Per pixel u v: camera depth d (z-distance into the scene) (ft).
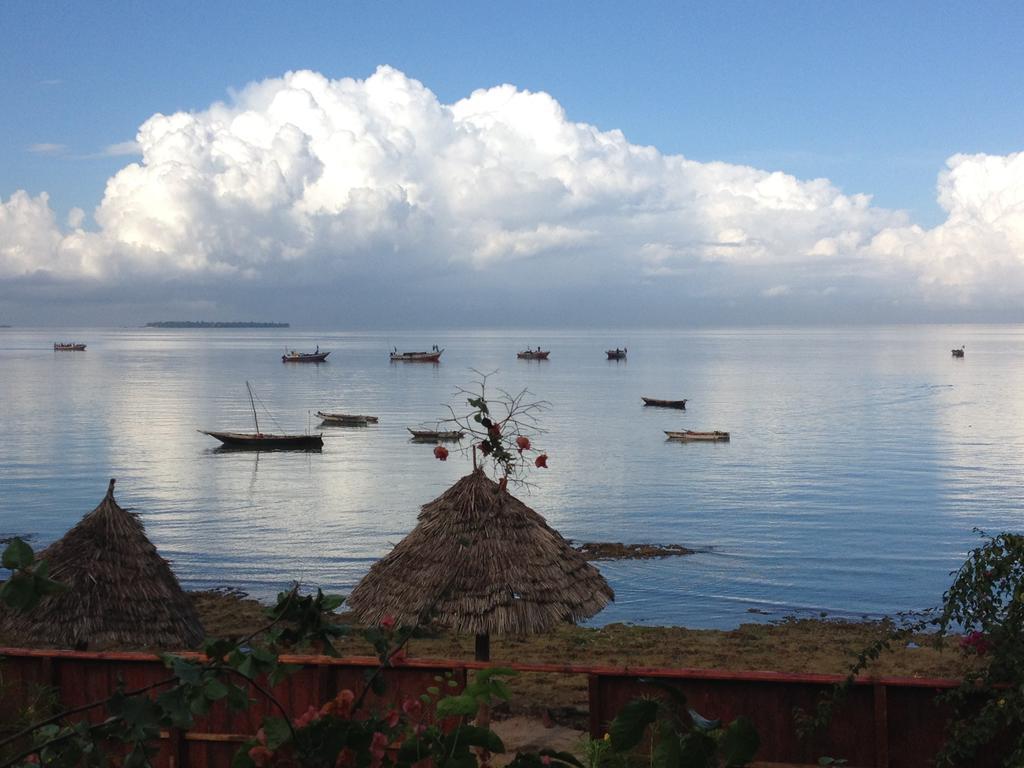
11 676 25.96
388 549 113.29
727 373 482.28
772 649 64.49
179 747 24.95
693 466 179.01
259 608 81.82
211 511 138.21
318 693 24.77
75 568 45.44
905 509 135.33
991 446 202.28
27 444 212.43
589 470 174.29
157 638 45.57
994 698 23.20
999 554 25.23
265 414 284.20
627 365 570.46
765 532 120.67
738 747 13.69
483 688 14.82
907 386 381.19
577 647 62.90
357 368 547.08
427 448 209.46
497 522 40.93
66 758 12.25
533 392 364.38
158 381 430.20
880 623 78.48
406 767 13.70
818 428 240.73
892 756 23.53
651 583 95.71
